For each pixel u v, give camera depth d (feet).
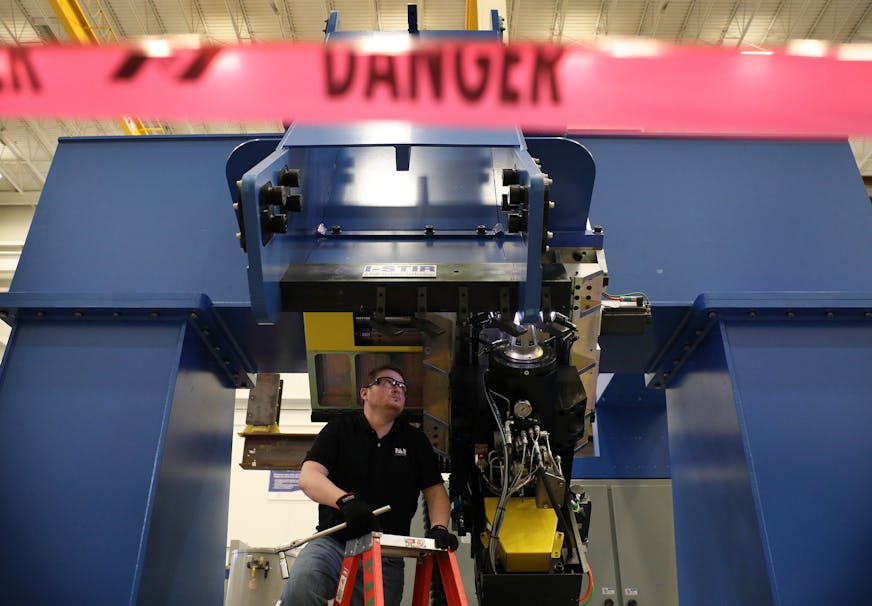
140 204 11.71
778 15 27.71
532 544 8.34
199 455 10.58
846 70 10.08
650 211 11.92
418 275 8.68
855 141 32.14
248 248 7.68
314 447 9.14
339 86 9.57
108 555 8.62
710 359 10.66
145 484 9.02
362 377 10.63
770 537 8.80
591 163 9.70
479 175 11.07
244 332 10.94
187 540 10.05
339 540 8.70
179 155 12.17
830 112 10.02
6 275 34.53
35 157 35.14
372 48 9.70
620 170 12.25
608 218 11.87
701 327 10.85
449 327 9.03
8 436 9.31
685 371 11.75
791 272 11.47
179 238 11.44
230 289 11.05
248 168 10.36
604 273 9.34
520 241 10.58
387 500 8.99
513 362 8.54
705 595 10.48
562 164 9.75
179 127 33.76
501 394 8.64
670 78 9.86
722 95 10.05
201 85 9.61
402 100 9.53
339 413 10.89
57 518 8.82
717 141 12.51
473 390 9.11
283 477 30.42
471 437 9.14
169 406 9.52
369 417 9.46
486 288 8.61
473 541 9.04
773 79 10.16
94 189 11.82
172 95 9.73
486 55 9.75
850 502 9.02
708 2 27.25
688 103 9.83
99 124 32.50
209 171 12.04
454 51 9.77
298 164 9.54
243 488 30.32
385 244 10.49
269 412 13.75
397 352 10.26
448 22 29.37
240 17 28.58
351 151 10.98
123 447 9.25
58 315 10.16
